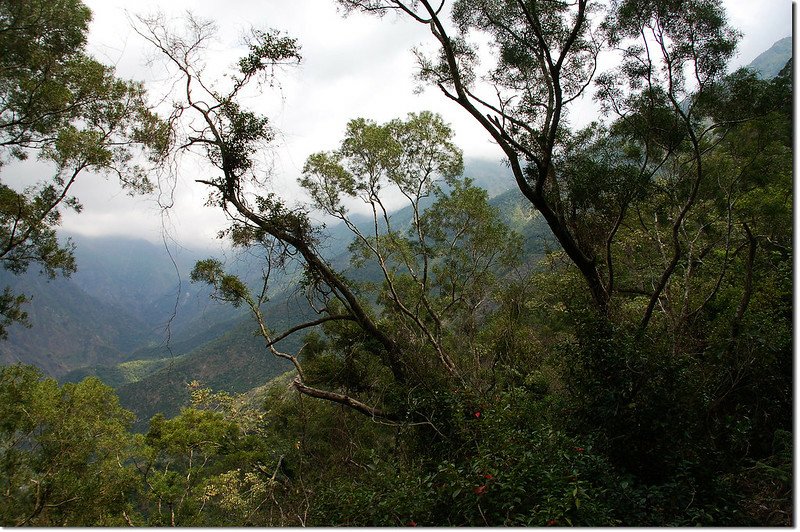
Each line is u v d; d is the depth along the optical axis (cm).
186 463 2377
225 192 1412
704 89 1107
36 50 1152
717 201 1555
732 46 1032
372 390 1695
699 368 838
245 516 1427
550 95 1244
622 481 582
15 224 1277
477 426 822
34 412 1391
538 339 1647
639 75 1155
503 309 1689
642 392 691
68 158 1220
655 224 1555
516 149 1137
